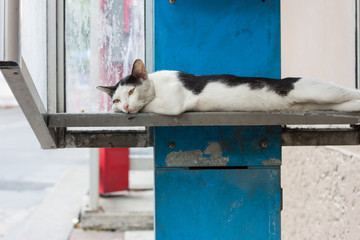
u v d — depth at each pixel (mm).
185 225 2230
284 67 4473
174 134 2201
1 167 8180
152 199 5352
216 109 2062
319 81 2020
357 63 2473
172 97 1946
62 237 4340
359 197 2402
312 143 2350
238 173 2223
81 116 1872
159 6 2207
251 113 1841
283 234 4199
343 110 1956
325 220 2945
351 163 2523
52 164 8547
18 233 4602
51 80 2244
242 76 2227
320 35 3209
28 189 6500
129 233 4555
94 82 2373
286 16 4359
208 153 2207
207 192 2229
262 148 2217
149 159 6285
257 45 2238
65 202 5512
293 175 3801
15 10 1546
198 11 2219
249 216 2236
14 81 1599
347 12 2666
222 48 2232
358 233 2400
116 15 2363
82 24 2344
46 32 2217
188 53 2227
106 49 2371
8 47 1522
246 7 2227
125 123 1866
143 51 2387
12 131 13820
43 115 1826
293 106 2055
